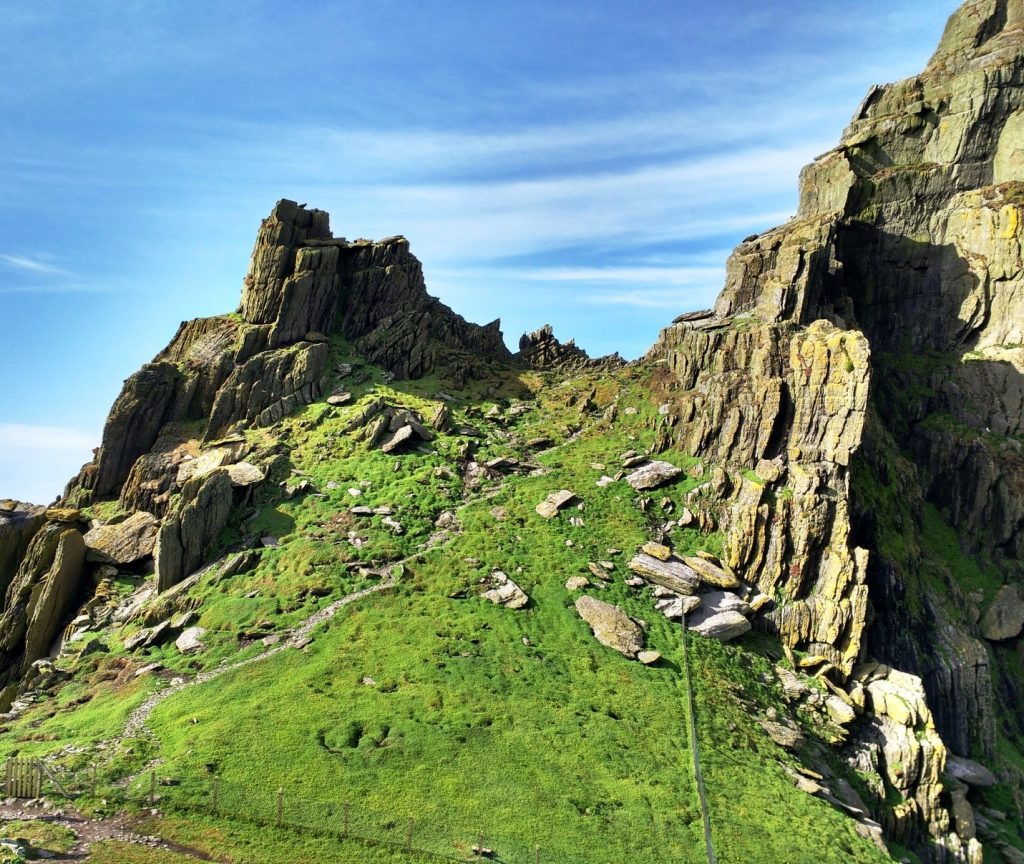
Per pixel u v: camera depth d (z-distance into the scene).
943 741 86.19
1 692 72.94
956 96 133.62
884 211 131.88
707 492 97.12
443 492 100.12
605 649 75.56
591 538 91.88
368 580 82.62
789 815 59.16
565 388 136.12
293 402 117.25
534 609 79.88
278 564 85.31
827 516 87.50
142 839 47.19
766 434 96.00
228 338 126.06
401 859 48.69
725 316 122.12
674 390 117.19
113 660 74.25
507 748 61.03
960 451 113.56
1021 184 126.31
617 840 53.34
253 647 72.81
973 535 110.25
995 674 96.50
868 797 69.25
